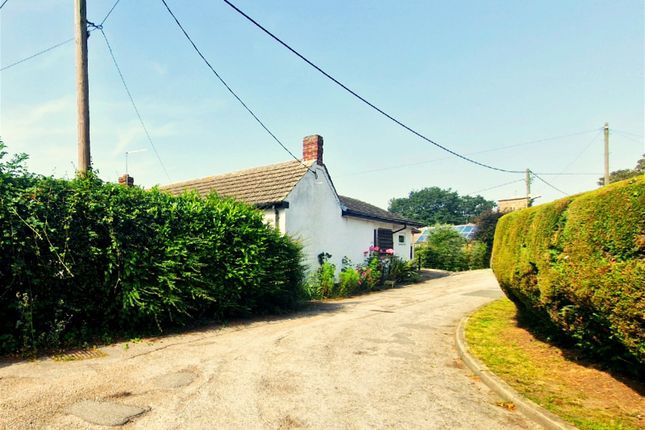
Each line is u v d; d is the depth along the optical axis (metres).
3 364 5.65
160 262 7.92
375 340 7.78
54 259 6.65
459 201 80.56
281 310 10.99
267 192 14.85
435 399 4.84
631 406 4.45
